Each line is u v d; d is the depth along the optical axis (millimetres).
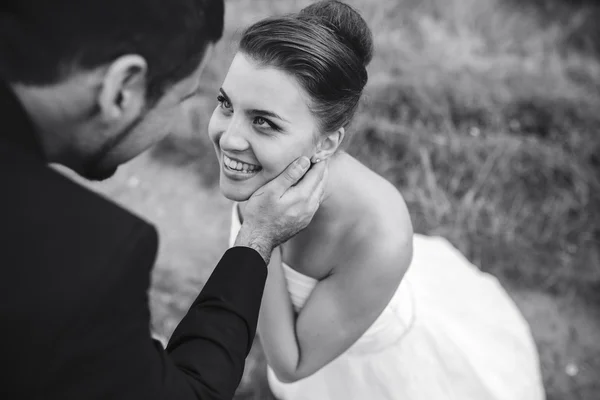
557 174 3529
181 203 3516
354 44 1312
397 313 1831
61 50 822
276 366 1621
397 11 4527
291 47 1212
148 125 960
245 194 1375
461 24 4707
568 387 2871
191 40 911
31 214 798
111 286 795
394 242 1451
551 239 3359
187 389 932
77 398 800
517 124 3740
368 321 1541
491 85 3900
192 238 3336
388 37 4145
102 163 991
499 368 2035
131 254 821
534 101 3795
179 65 918
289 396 2088
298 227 1293
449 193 3488
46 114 873
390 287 1491
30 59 823
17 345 756
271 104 1235
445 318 2037
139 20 841
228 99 1284
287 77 1225
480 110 3740
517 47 4605
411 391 1896
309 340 1558
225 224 3439
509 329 2160
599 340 3076
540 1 5086
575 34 4840
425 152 3467
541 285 3264
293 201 1263
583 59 4629
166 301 2961
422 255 2305
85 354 789
